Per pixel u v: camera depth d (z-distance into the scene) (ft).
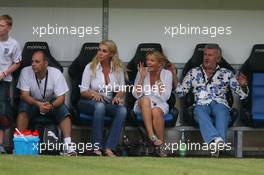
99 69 111.34
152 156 109.81
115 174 84.58
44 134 110.11
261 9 121.60
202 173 86.84
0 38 109.70
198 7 121.29
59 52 120.78
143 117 109.50
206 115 109.81
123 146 112.16
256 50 118.93
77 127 112.88
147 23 121.19
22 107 108.78
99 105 107.65
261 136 120.57
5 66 109.91
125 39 121.08
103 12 120.88
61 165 91.35
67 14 120.78
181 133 115.55
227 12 121.49
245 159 102.58
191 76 114.62
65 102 119.85
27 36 120.67
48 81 110.01
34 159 96.68
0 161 93.56
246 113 114.73
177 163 95.86
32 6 120.57
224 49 121.80
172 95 114.83
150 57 112.37
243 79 114.42
